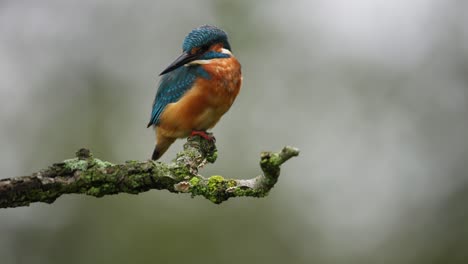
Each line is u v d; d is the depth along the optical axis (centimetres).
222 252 1327
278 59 1469
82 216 1334
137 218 1341
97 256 1318
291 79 1452
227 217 1352
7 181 499
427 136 1413
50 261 1314
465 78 1452
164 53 1492
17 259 1309
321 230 1349
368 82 1454
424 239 1345
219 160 1376
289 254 1328
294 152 503
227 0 1498
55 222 1326
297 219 1350
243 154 1383
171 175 551
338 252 1328
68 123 1449
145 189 550
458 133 1416
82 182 529
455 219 1352
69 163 529
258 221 1348
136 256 1319
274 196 1363
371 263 1323
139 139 1435
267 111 1423
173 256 1323
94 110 1459
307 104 1438
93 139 1430
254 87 1443
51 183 512
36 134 1440
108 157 1418
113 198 1348
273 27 1486
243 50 1469
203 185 554
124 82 1483
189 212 1356
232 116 1418
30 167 1413
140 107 1461
